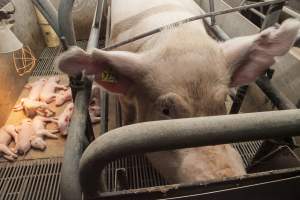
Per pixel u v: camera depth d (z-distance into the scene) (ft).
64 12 5.57
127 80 6.45
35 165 10.34
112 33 9.48
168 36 6.55
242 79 6.90
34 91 13.30
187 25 6.88
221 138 3.07
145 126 3.00
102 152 3.01
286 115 3.15
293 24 5.59
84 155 3.17
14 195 9.43
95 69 5.66
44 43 17.16
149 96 6.16
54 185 9.68
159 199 3.69
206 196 3.70
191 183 3.69
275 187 3.85
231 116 3.10
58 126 11.48
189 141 3.03
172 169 5.67
